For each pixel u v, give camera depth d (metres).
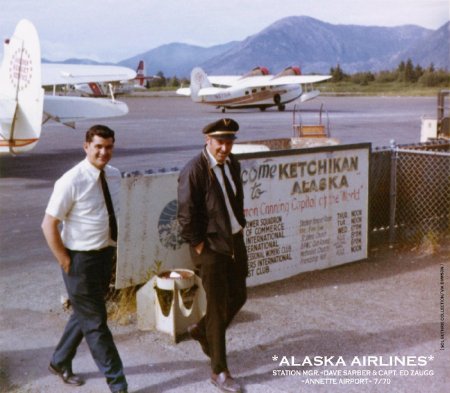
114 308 5.05
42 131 26.89
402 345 4.38
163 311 4.64
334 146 6.26
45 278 6.11
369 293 5.56
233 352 4.28
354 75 100.38
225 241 3.64
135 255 5.13
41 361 4.16
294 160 5.96
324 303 5.30
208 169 3.63
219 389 3.72
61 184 3.48
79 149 19.38
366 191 6.63
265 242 5.85
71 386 3.82
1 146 14.26
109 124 30.31
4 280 6.04
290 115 35.75
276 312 5.08
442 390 3.66
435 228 7.74
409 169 7.57
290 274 6.08
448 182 7.81
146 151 18.22
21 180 12.84
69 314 5.07
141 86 74.56
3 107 13.91
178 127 28.11
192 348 4.34
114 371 3.60
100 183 3.56
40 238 7.89
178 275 4.60
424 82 83.38
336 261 6.46
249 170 5.62
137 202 5.08
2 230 8.34
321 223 6.28
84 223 3.53
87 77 19.80
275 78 40.03
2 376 3.93
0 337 4.57
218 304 3.70
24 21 13.67
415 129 25.67
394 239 7.29
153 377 3.90
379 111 39.34
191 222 3.63
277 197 5.88
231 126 3.59
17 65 13.91
